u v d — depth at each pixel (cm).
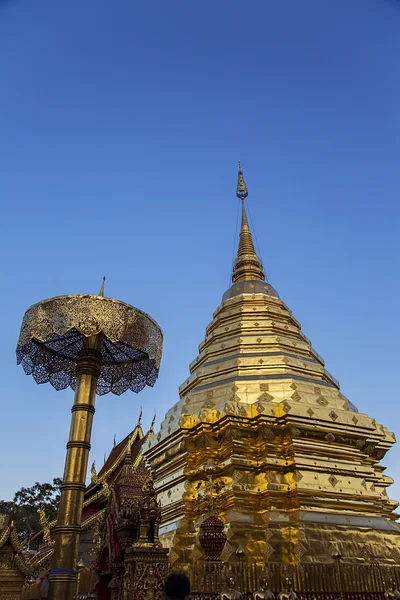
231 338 2234
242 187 3228
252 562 1402
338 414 1770
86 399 1112
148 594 1100
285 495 1592
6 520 2202
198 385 2077
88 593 1602
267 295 2486
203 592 1084
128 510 1321
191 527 1597
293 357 2080
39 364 1355
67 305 1140
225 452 1692
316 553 1440
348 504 1619
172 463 1800
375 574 1287
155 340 1265
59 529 994
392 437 2017
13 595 2027
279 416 1702
